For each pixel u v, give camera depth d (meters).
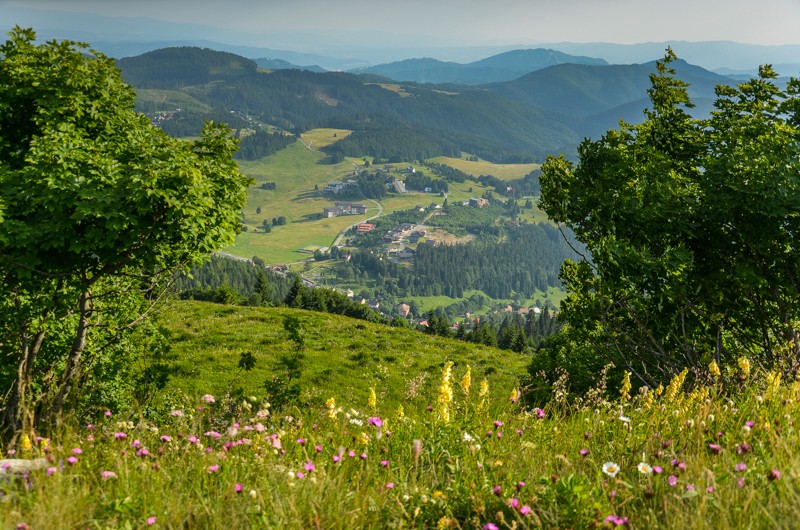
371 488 4.22
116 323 14.31
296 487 4.00
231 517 3.67
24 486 3.96
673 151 18.67
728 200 13.34
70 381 11.05
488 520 3.76
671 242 14.95
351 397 25.64
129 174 11.48
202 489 4.18
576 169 18.19
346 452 5.04
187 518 3.59
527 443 4.65
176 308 40.59
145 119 15.29
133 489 4.01
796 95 17.41
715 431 4.83
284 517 3.57
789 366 7.25
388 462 4.58
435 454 4.81
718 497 3.45
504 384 29.59
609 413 5.75
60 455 4.56
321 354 32.00
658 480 3.87
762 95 18.08
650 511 3.41
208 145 14.24
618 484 4.02
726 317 15.05
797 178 12.78
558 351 18.14
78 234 10.95
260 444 5.28
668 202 14.63
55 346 13.70
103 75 14.66
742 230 13.59
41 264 11.48
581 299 17.52
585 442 5.07
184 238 11.97
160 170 11.14
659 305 14.33
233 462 4.68
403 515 3.81
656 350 15.20
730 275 14.43
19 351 13.08
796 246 13.24
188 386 24.02
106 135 14.48
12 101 13.77
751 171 13.45
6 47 14.24
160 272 13.27
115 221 10.35
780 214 12.41
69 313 13.14
